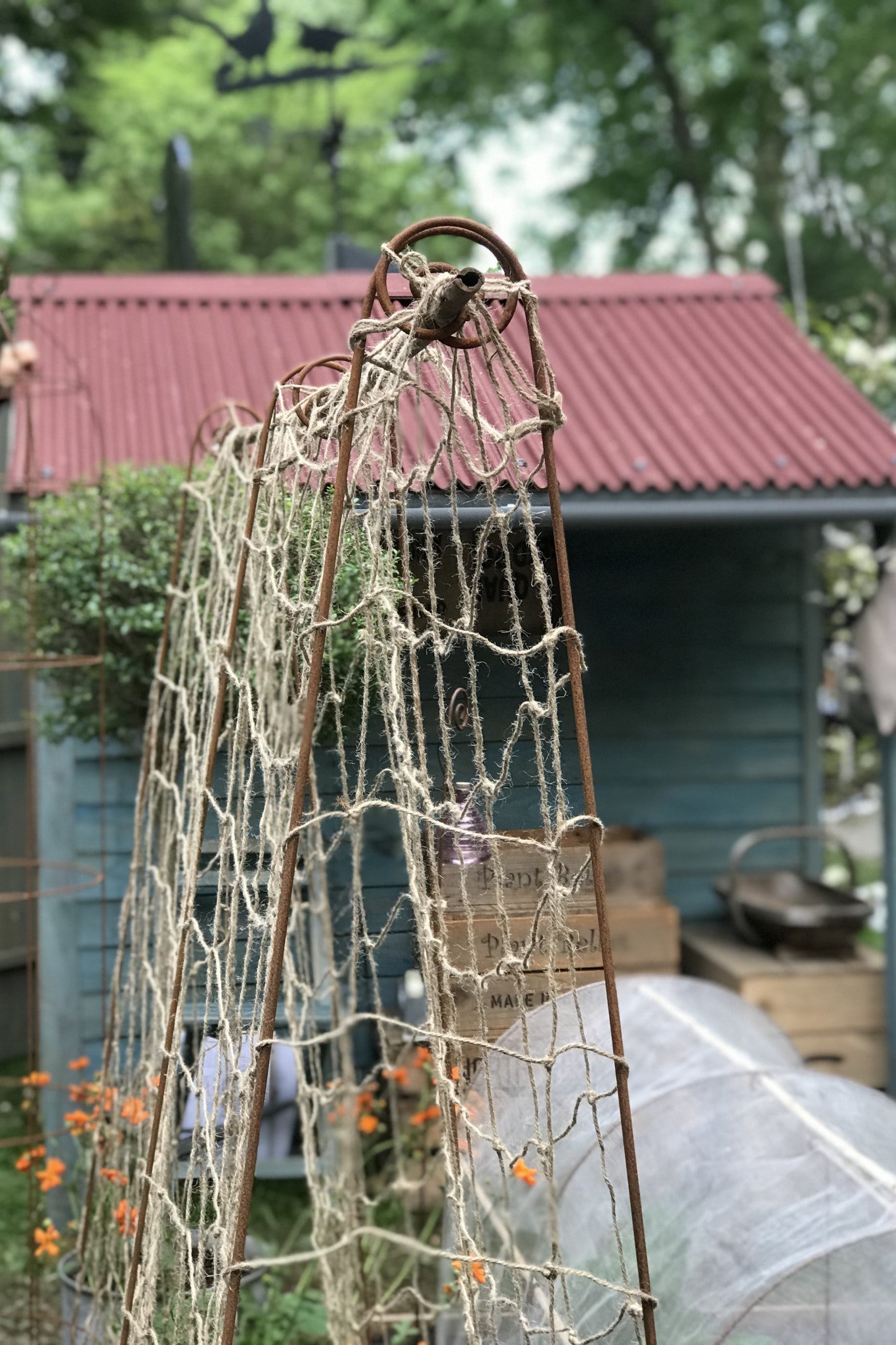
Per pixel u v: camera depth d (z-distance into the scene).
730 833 5.89
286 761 2.31
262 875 2.70
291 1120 4.44
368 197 19.08
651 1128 2.73
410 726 2.27
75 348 5.50
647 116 17.86
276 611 2.51
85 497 3.96
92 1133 3.54
